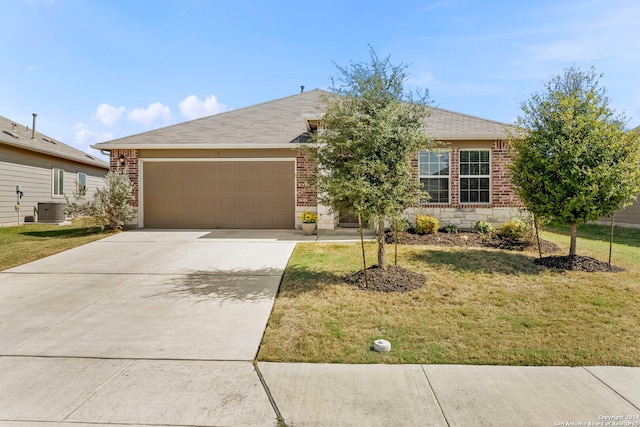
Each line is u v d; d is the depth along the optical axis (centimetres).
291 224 1245
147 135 1291
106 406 292
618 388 318
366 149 598
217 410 287
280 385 325
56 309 520
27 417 277
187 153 1239
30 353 388
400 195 600
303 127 1356
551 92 779
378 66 627
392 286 598
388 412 285
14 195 1508
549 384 325
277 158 1227
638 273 675
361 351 390
